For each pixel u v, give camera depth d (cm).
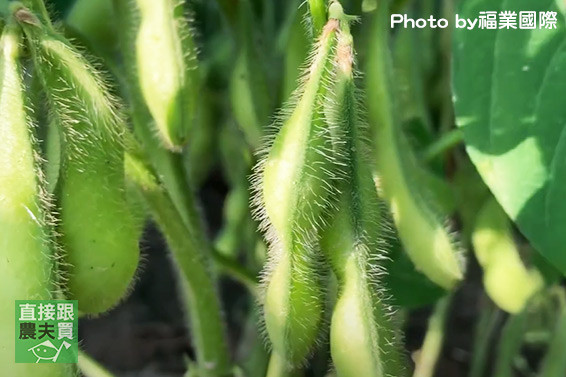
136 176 21
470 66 21
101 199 18
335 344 18
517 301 23
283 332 18
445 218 22
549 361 27
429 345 29
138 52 21
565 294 27
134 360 39
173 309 41
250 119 24
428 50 28
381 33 21
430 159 23
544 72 21
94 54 22
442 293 24
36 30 17
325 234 18
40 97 19
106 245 18
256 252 27
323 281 19
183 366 38
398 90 24
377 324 18
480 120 21
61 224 18
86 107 18
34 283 17
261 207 18
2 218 17
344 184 18
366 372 18
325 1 18
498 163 21
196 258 22
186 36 21
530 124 21
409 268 24
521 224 20
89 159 18
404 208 21
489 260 23
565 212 20
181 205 23
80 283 18
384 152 21
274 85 25
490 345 35
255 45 24
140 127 22
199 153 32
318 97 18
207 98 31
